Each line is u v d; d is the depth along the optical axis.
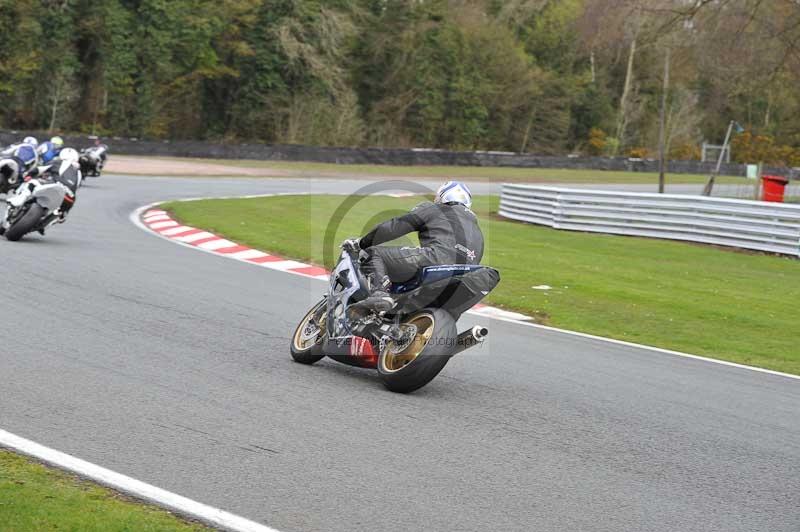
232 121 90.38
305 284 17.95
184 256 20.45
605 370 12.21
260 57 88.00
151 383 9.61
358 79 97.88
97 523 6.01
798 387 12.22
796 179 91.94
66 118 80.62
